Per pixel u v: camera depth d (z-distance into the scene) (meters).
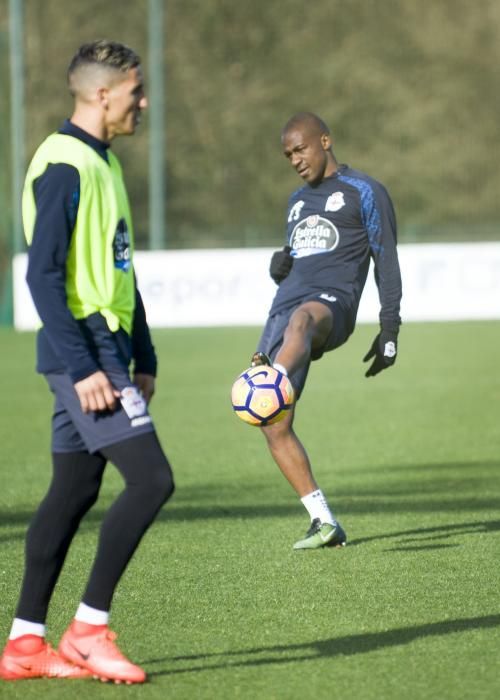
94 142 13.65
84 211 13.31
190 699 13.23
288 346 20.09
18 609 14.04
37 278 13.05
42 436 36.66
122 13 126.19
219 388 48.59
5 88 102.50
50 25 121.00
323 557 20.27
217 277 75.00
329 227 21.89
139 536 13.59
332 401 44.44
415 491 27.03
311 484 20.92
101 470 14.19
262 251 75.00
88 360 13.16
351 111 132.12
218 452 33.31
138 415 13.54
